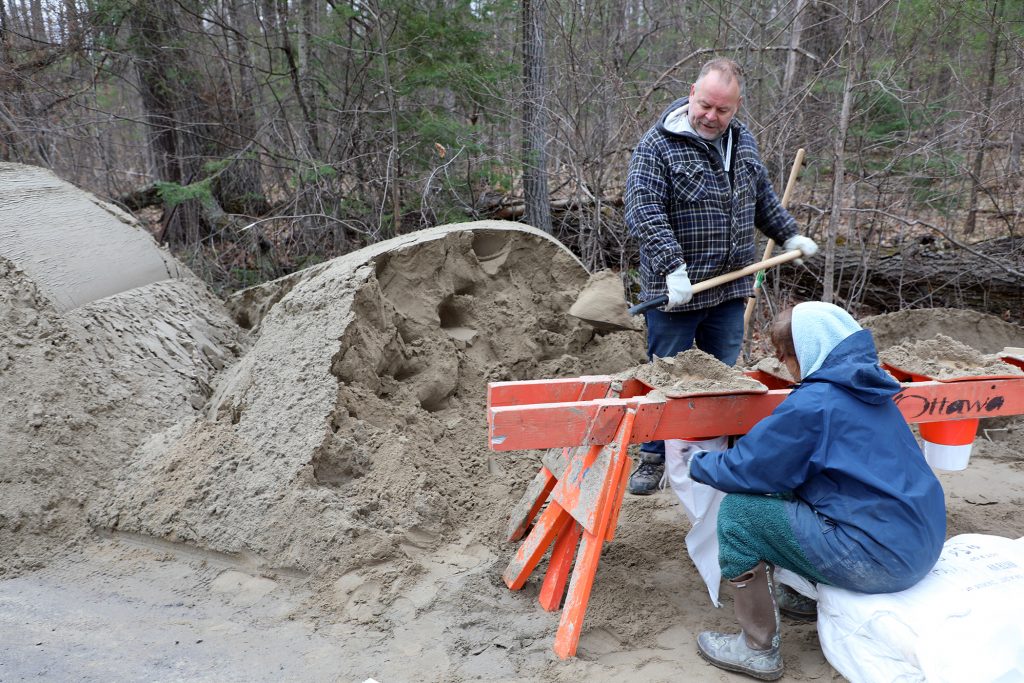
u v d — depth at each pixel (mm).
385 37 8195
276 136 9062
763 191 4117
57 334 4055
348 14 7879
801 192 8109
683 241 3842
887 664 2318
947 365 3314
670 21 9016
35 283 4195
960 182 7570
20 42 8539
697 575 3268
